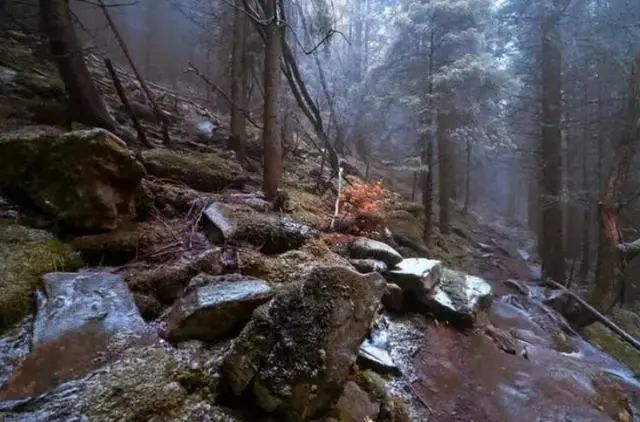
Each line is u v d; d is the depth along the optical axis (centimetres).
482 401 331
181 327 246
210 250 341
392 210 787
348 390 264
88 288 261
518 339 525
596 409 366
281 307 228
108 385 192
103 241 330
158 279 297
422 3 852
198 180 534
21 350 215
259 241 398
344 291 250
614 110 1243
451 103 858
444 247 1059
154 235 364
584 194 1116
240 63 818
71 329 225
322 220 564
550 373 414
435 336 411
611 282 834
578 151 1669
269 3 539
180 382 209
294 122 1147
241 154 801
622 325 924
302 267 369
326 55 1043
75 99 564
